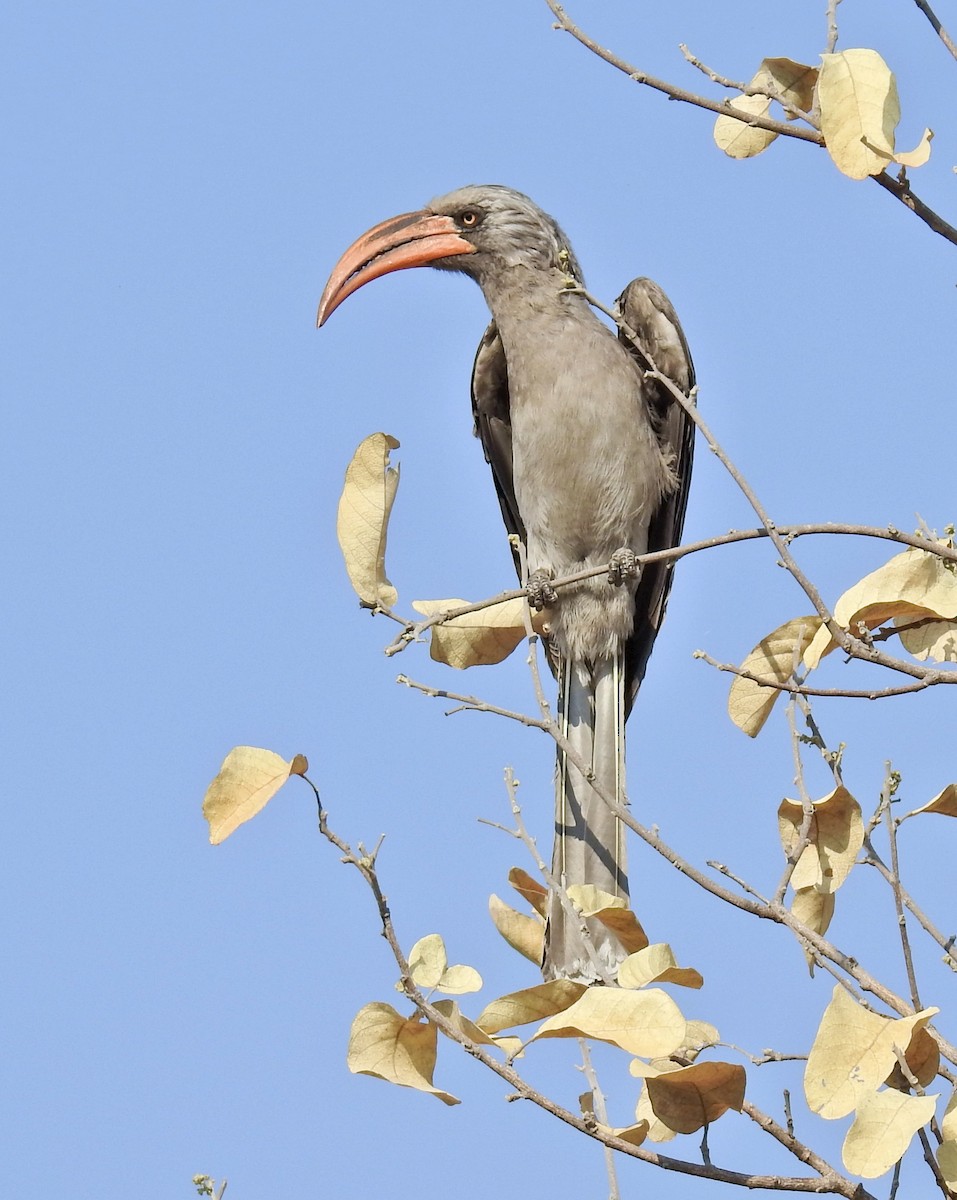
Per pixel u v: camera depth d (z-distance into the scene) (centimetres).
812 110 703
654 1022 528
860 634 637
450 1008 559
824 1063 516
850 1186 521
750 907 574
